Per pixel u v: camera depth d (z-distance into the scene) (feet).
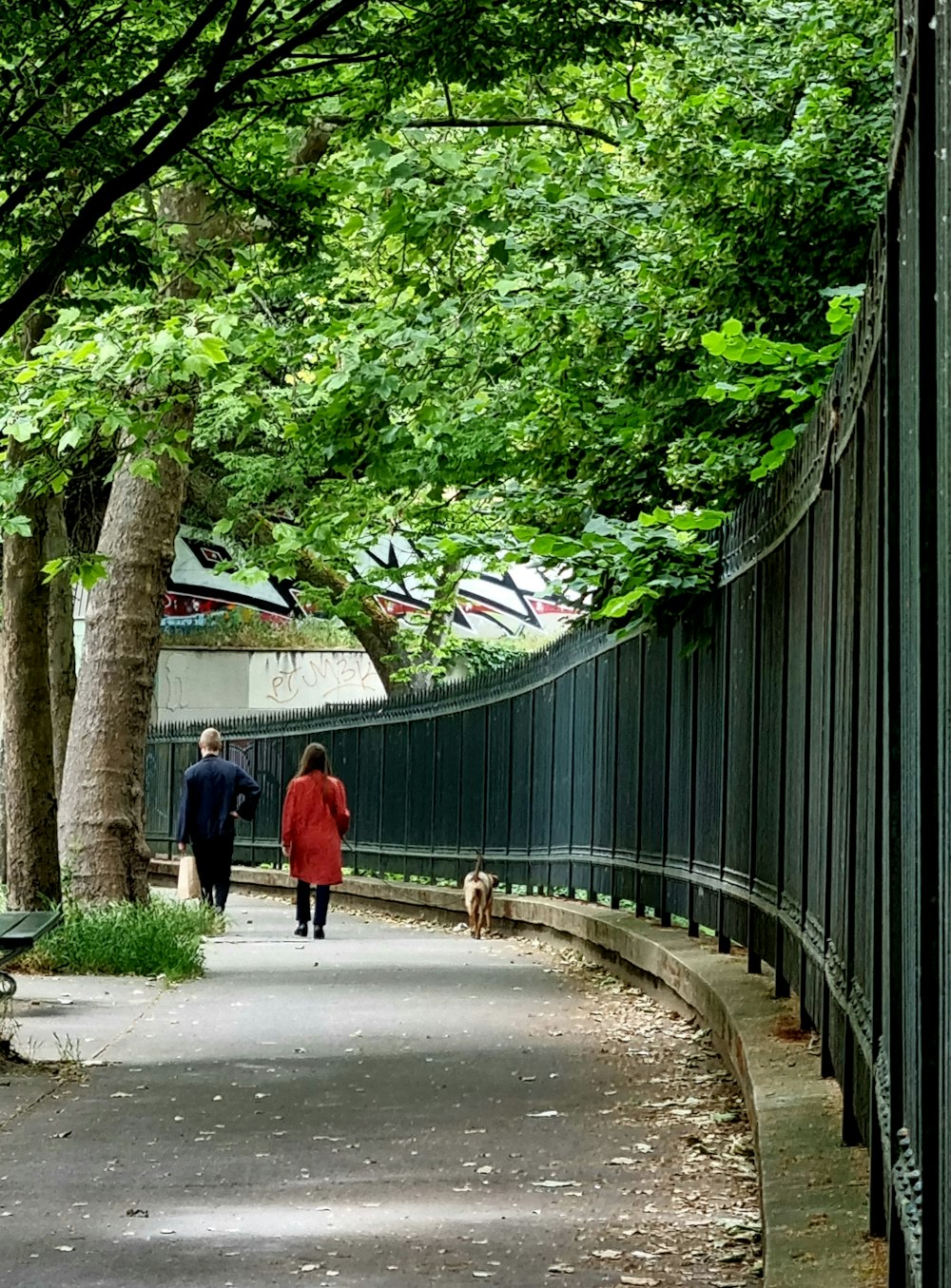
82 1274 20.35
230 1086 32.83
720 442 43.32
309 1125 29.09
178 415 64.59
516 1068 34.30
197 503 125.18
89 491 111.24
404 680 124.88
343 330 55.26
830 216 39.17
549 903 60.64
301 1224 22.52
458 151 52.80
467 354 54.95
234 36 34.45
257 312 62.03
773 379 36.22
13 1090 32.37
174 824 114.93
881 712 17.81
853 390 21.58
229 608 155.94
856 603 21.30
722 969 36.68
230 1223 22.63
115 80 36.88
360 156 52.90
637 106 47.29
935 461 12.15
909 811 14.43
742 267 40.45
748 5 42.86
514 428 49.62
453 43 37.65
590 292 48.65
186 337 51.57
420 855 81.05
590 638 57.16
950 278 10.78
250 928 71.56
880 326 17.67
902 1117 15.52
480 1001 45.34
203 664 158.40
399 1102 31.01
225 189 43.75
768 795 33.73
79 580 54.29
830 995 23.95
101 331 52.65
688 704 44.39
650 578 41.70
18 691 54.65
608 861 54.19
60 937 52.47
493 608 155.63
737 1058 28.66
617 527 42.39
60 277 40.57
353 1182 24.90
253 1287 19.71
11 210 37.81
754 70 42.73
